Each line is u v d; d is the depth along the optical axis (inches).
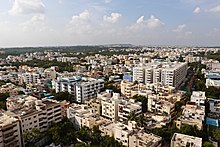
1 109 4923.7
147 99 5369.1
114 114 4724.4
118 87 7445.9
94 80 7145.7
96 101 5349.4
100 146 3208.7
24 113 3737.7
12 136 3324.3
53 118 4212.6
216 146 3464.6
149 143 3029.0
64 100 5841.5
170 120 4343.0
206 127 4020.7
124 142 3302.2
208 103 5083.7
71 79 7362.2
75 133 3659.0
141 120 3907.5
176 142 2928.2
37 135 3484.3
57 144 3580.2
